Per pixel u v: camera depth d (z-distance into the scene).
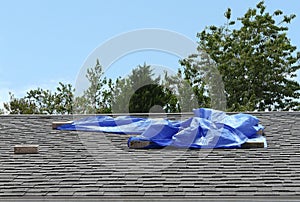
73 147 12.24
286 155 11.23
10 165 10.67
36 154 11.59
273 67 39.34
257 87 39.41
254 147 12.13
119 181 9.52
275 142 12.54
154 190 9.01
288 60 39.38
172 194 8.80
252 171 10.02
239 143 12.18
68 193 8.92
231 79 39.31
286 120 15.05
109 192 8.95
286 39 40.28
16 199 8.73
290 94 39.22
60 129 14.37
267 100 39.34
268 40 39.19
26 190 9.07
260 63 38.94
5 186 9.28
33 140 13.02
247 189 8.92
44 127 14.67
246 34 40.50
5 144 12.59
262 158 11.04
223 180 9.47
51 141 12.90
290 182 9.23
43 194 8.90
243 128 13.02
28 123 15.27
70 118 15.85
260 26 40.28
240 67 39.19
